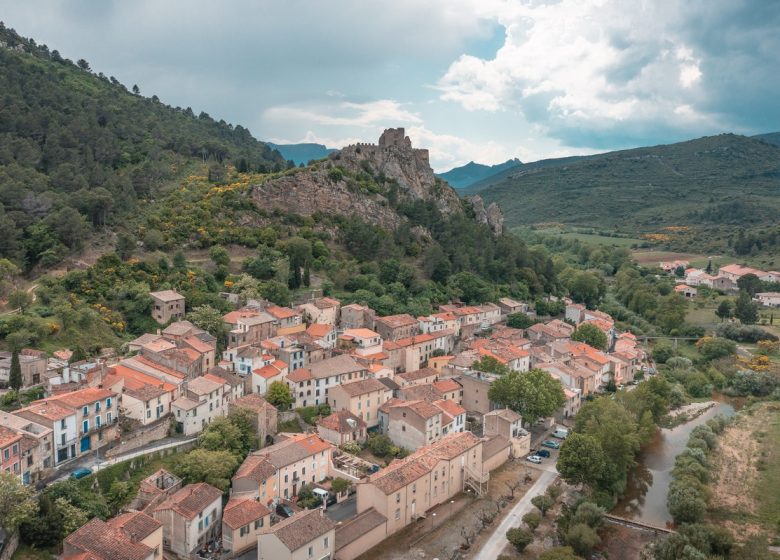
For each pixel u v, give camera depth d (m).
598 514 119.56
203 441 127.56
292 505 122.75
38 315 165.00
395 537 118.38
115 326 178.12
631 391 184.25
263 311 196.00
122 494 110.12
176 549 104.88
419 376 183.00
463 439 142.62
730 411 199.75
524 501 133.25
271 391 155.00
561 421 180.38
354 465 139.25
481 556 113.19
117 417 125.81
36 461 105.69
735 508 134.12
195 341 168.75
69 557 89.56
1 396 130.25
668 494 135.38
